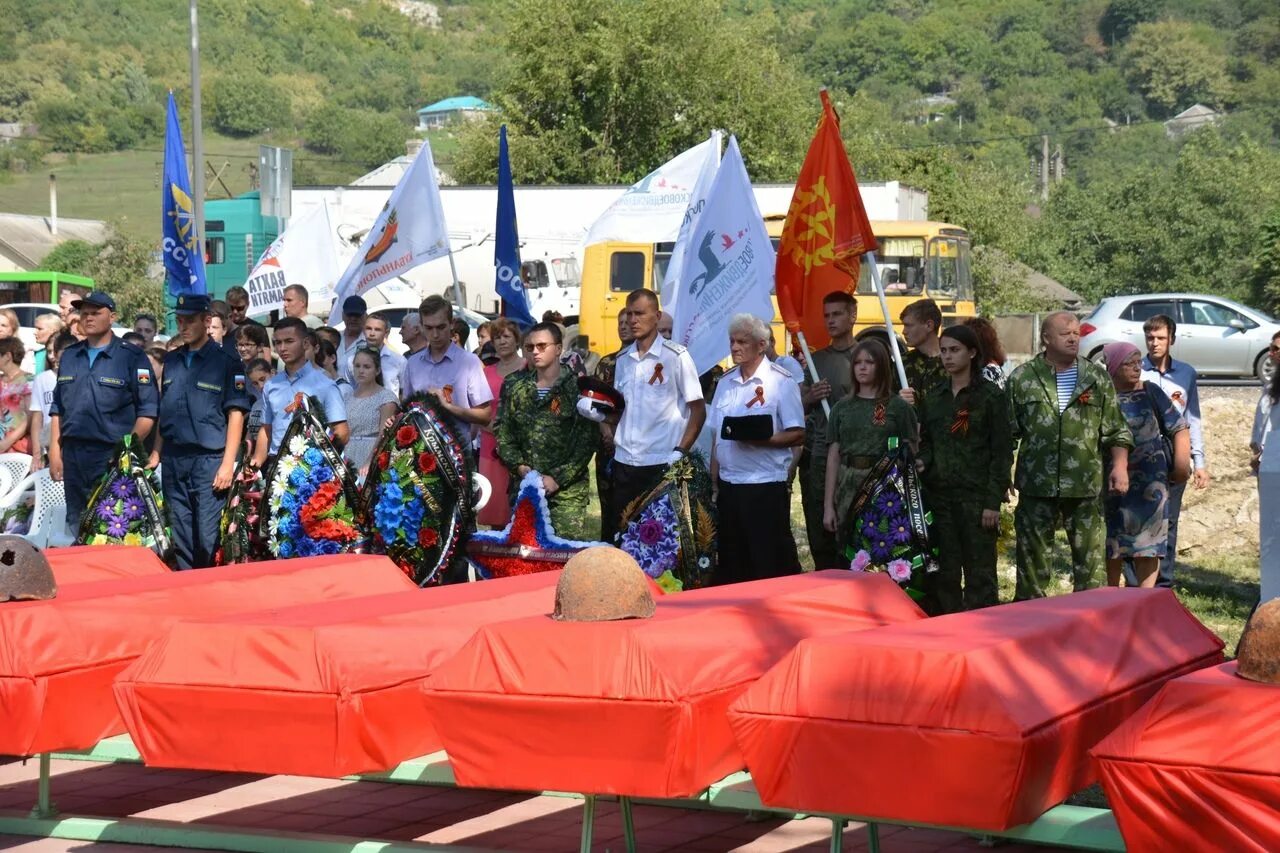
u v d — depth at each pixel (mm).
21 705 5480
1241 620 10117
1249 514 13172
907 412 8031
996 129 158625
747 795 5484
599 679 4648
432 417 8445
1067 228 73562
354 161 155375
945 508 8148
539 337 8703
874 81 178375
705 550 8203
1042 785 4344
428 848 5469
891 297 26016
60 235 69188
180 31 191250
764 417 8383
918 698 4320
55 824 5957
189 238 13781
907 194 28969
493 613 5809
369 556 7301
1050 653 4770
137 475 9258
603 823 6043
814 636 5059
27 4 178875
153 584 6320
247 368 11570
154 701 5152
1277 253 45125
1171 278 69750
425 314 9961
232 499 8883
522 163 45875
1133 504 9203
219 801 6422
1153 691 5141
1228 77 168375
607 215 16172
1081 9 187375
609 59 44688
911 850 5605
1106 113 166375
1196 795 4055
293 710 4996
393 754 5102
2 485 10711
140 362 10141
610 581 4938
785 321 9781
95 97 157875
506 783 4762
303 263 16734
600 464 9609
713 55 45844
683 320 10398
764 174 46500
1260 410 10000
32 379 12344
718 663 4848
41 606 5664
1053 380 8031
